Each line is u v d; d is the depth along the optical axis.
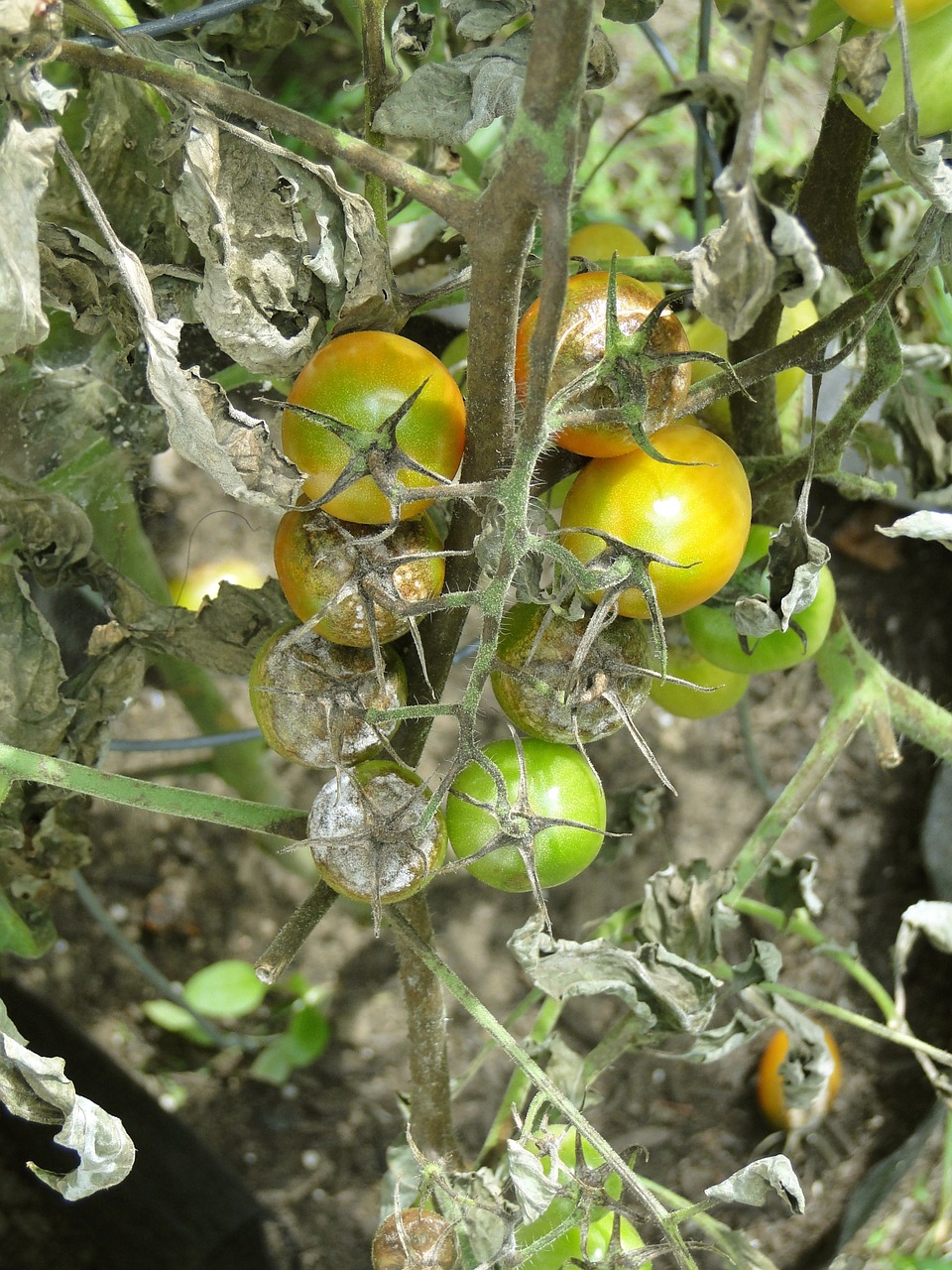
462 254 0.37
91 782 0.37
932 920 0.48
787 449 0.48
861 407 0.39
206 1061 0.71
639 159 0.81
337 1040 0.73
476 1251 0.41
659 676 0.33
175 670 0.66
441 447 0.34
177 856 0.77
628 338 0.30
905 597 0.82
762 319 0.42
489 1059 0.71
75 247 0.37
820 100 0.81
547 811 0.37
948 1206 0.54
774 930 0.75
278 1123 0.70
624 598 0.35
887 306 0.37
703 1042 0.45
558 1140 0.39
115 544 0.58
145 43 0.36
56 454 0.51
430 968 0.38
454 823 0.37
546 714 0.36
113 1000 0.72
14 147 0.31
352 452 0.32
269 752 0.75
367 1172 0.68
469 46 0.45
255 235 0.34
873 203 0.48
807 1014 0.71
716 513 0.35
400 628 0.35
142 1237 0.63
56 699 0.43
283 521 0.36
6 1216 0.65
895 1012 0.49
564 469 0.37
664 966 0.42
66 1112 0.35
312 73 0.70
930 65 0.32
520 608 0.37
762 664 0.44
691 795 0.79
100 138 0.38
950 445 0.46
